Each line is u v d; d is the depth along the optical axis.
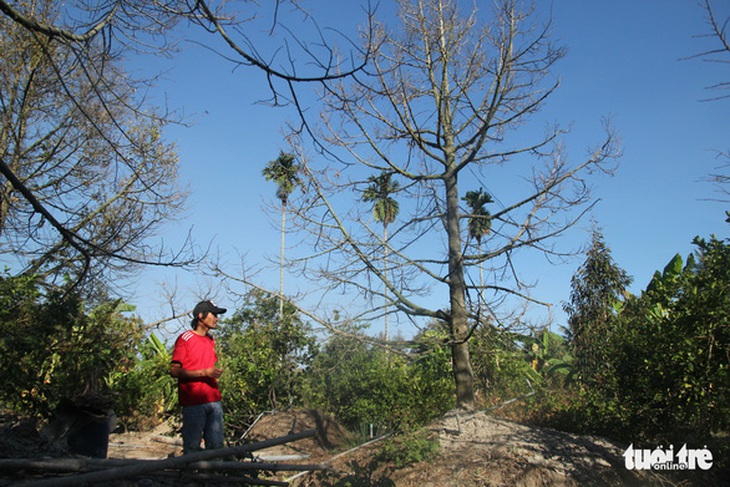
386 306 10.28
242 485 4.61
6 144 9.38
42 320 7.14
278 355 13.77
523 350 11.02
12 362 6.86
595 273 12.64
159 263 6.09
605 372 8.60
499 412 10.58
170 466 4.07
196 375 5.48
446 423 8.79
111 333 8.95
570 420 8.96
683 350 7.03
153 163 8.16
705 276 7.43
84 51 5.20
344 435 10.42
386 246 10.59
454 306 10.41
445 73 10.91
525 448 7.37
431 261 10.61
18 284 7.18
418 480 6.80
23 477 3.86
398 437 7.85
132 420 11.48
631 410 7.82
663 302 7.85
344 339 10.27
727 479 7.06
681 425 7.59
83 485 3.60
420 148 10.83
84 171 9.95
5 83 8.78
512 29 10.09
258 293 10.08
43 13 7.64
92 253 6.21
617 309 12.16
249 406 12.48
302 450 8.97
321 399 12.93
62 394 7.56
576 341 12.47
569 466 6.90
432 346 10.23
